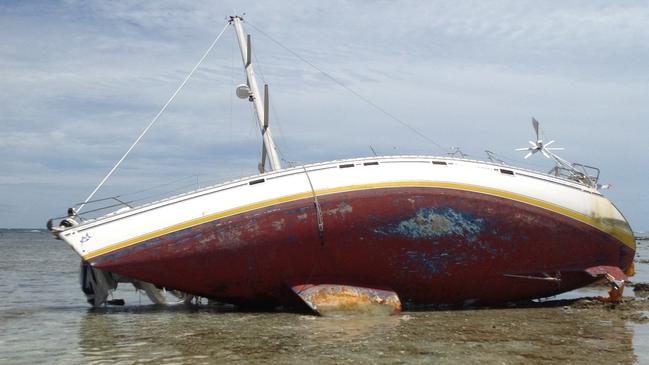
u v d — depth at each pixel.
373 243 12.90
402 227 12.92
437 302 14.07
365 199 12.82
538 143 15.47
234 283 13.00
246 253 12.62
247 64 16.98
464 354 8.53
